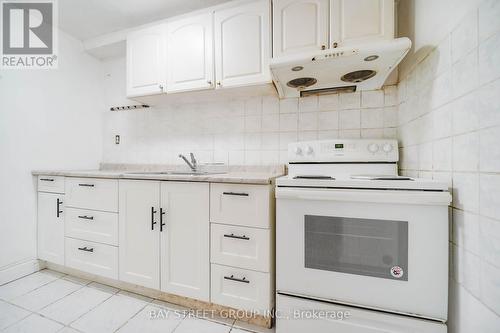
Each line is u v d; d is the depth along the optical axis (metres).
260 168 1.71
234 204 1.16
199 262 1.23
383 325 0.90
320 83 1.40
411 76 1.20
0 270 1.55
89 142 2.14
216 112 1.86
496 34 0.62
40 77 1.79
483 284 0.68
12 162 1.62
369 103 1.49
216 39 1.48
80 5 1.62
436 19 0.93
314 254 0.99
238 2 1.44
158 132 2.04
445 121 0.87
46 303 1.34
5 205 1.58
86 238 1.53
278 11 1.30
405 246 0.87
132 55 1.71
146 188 1.35
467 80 0.74
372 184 0.91
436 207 0.83
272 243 1.14
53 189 1.66
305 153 1.45
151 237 1.34
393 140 1.34
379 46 0.99
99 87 2.23
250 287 1.14
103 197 1.47
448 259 0.84
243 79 1.43
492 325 0.64
